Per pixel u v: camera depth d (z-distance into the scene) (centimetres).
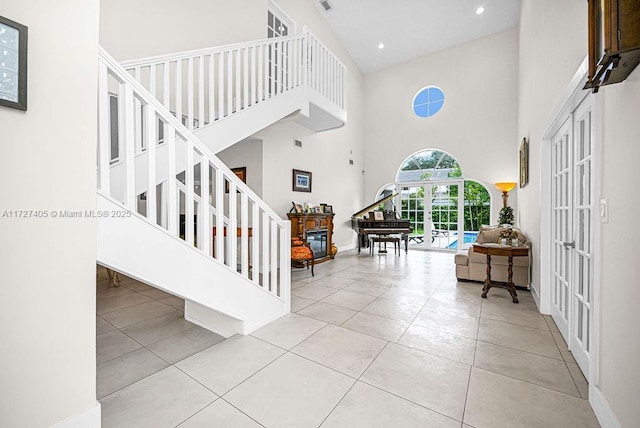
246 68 328
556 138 279
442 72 734
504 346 229
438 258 638
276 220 287
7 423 118
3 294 116
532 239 373
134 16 313
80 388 137
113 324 274
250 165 516
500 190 663
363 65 807
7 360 117
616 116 138
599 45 115
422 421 149
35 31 123
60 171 131
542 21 306
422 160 780
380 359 209
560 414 154
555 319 276
